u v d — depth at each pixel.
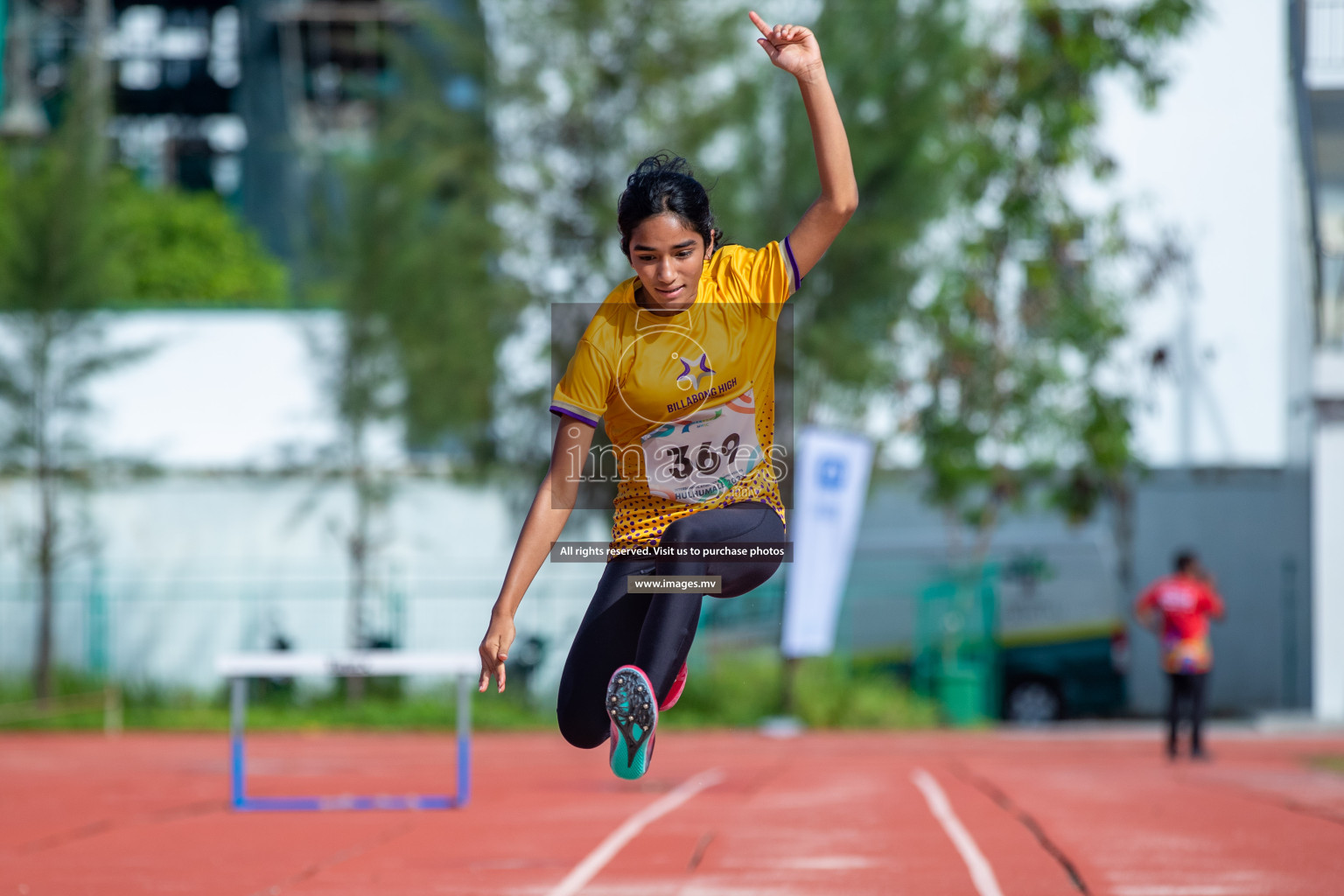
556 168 57.06
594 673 9.43
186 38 111.62
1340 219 54.22
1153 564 63.25
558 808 25.89
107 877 17.95
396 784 32.34
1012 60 54.88
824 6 55.47
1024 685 53.97
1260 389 64.75
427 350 57.72
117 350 61.59
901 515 61.56
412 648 61.59
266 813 25.55
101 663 62.00
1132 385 58.62
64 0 102.88
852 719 53.81
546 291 57.06
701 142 55.34
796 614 48.50
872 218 54.94
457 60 58.31
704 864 18.38
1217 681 63.03
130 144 111.88
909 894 15.84
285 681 60.75
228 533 63.00
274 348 66.38
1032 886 16.39
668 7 55.56
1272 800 25.77
